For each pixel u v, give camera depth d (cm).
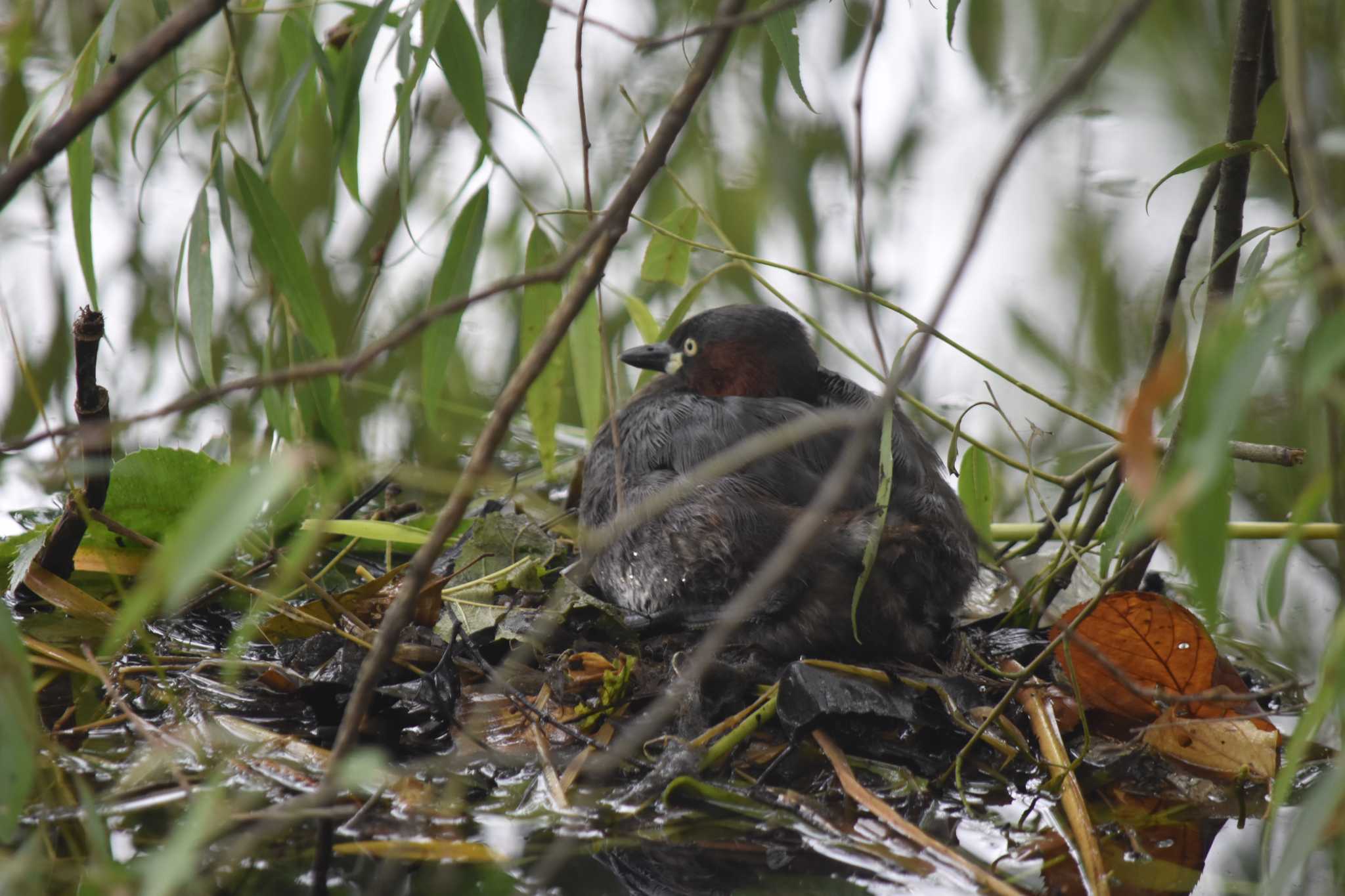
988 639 750
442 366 684
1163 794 613
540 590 752
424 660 683
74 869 512
